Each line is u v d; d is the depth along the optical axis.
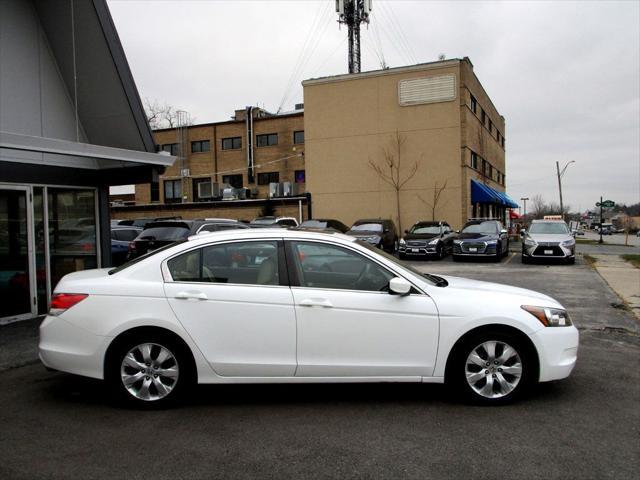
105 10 7.96
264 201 29.80
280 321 4.48
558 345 4.58
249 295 4.50
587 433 3.98
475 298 4.60
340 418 4.30
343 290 4.56
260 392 4.97
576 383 5.20
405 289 4.45
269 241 4.69
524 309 4.58
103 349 4.46
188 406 4.61
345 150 27.66
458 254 19.20
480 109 30.34
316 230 5.14
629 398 4.76
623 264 17.59
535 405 4.57
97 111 8.82
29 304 8.34
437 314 4.50
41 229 8.51
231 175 41.94
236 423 4.21
